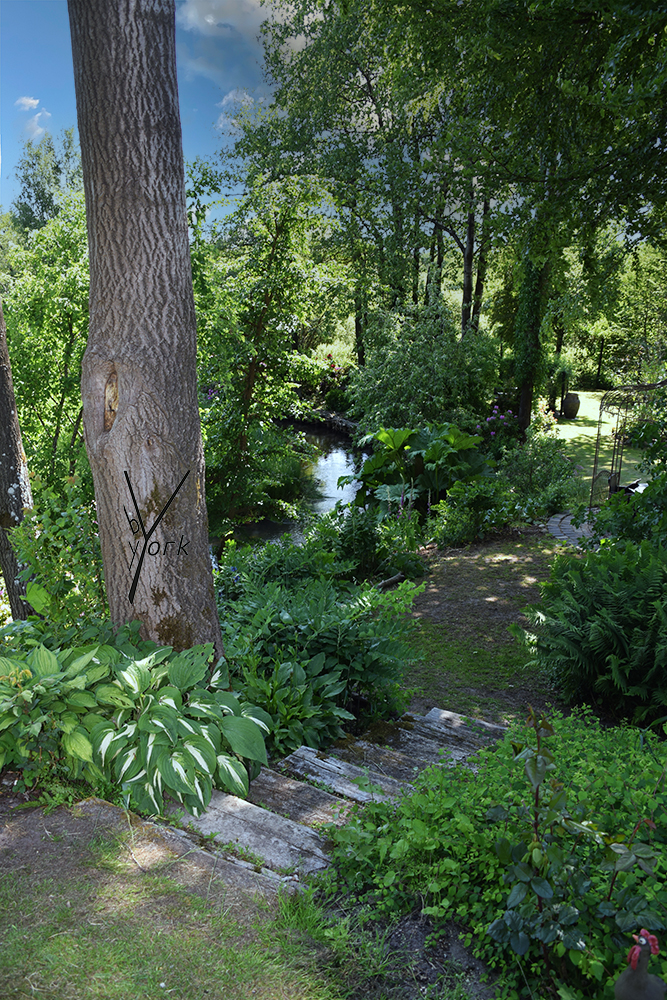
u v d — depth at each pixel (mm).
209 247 13188
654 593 5191
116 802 3156
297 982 2152
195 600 4004
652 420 11023
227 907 2471
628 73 8180
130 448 3705
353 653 4992
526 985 2139
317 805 3342
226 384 13922
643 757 3158
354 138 23109
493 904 2414
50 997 2039
